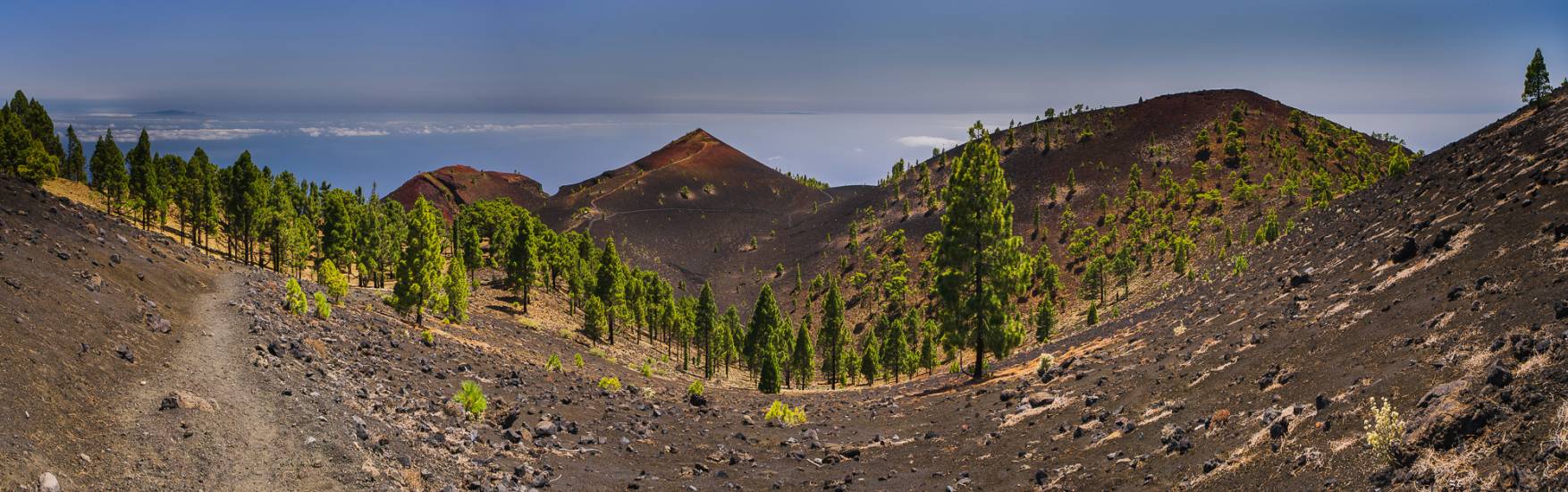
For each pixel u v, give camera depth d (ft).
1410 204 125.80
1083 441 67.31
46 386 50.75
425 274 159.74
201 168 356.18
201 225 278.05
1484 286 61.82
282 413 59.67
